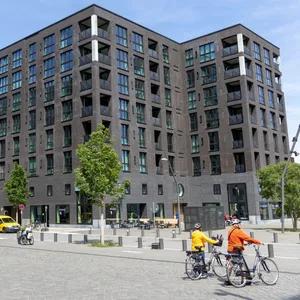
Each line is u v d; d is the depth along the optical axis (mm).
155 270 13164
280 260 15859
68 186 45562
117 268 13805
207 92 52875
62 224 45438
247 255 17562
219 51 52156
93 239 28734
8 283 10953
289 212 33594
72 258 17297
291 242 24000
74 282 10930
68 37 48469
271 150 52562
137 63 49969
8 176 53094
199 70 53969
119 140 45438
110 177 24031
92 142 24266
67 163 46375
